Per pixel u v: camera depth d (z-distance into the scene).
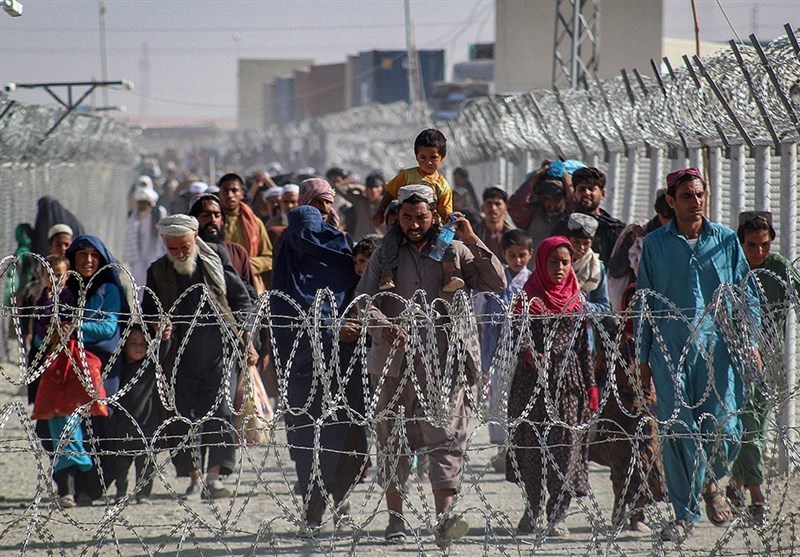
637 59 81.00
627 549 20.67
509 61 86.31
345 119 160.38
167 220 25.27
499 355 17.72
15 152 48.44
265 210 44.38
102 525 17.48
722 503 22.20
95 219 83.69
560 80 83.81
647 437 18.14
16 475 28.56
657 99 31.64
